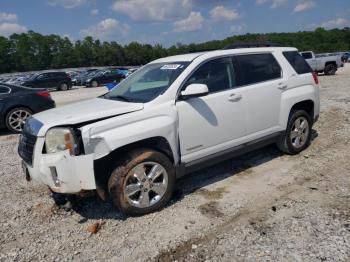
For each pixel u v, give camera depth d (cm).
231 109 462
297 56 582
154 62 513
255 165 536
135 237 358
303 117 567
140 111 392
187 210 406
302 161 540
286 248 318
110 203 437
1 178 546
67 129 356
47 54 10019
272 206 400
